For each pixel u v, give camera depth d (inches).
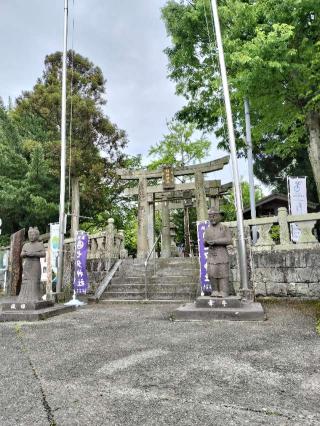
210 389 114.8
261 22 382.6
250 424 90.8
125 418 95.8
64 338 199.3
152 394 112.0
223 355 153.1
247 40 392.5
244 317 236.2
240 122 560.1
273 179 719.7
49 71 919.0
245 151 652.1
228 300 252.7
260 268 334.6
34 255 300.7
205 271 345.7
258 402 104.2
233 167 315.6
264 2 368.5
